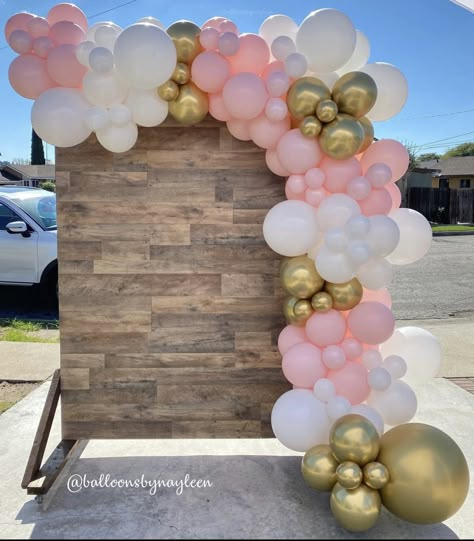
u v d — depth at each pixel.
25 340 5.50
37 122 2.46
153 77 2.36
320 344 2.54
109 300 2.84
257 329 2.86
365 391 2.53
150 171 2.78
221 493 2.66
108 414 2.87
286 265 2.60
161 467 2.93
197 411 2.88
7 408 3.80
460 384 4.32
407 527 2.39
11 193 6.87
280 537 2.31
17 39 2.49
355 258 2.37
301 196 2.62
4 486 2.74
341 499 2.21
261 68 2.56
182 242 2.82
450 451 2.24
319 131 2.45
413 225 2.69
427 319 6.63
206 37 2.46
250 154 2.78
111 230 2.80
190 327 2.85
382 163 2.56
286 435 2.44
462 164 35.09
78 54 2.43
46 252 6.45
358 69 2.76
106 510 2.51
